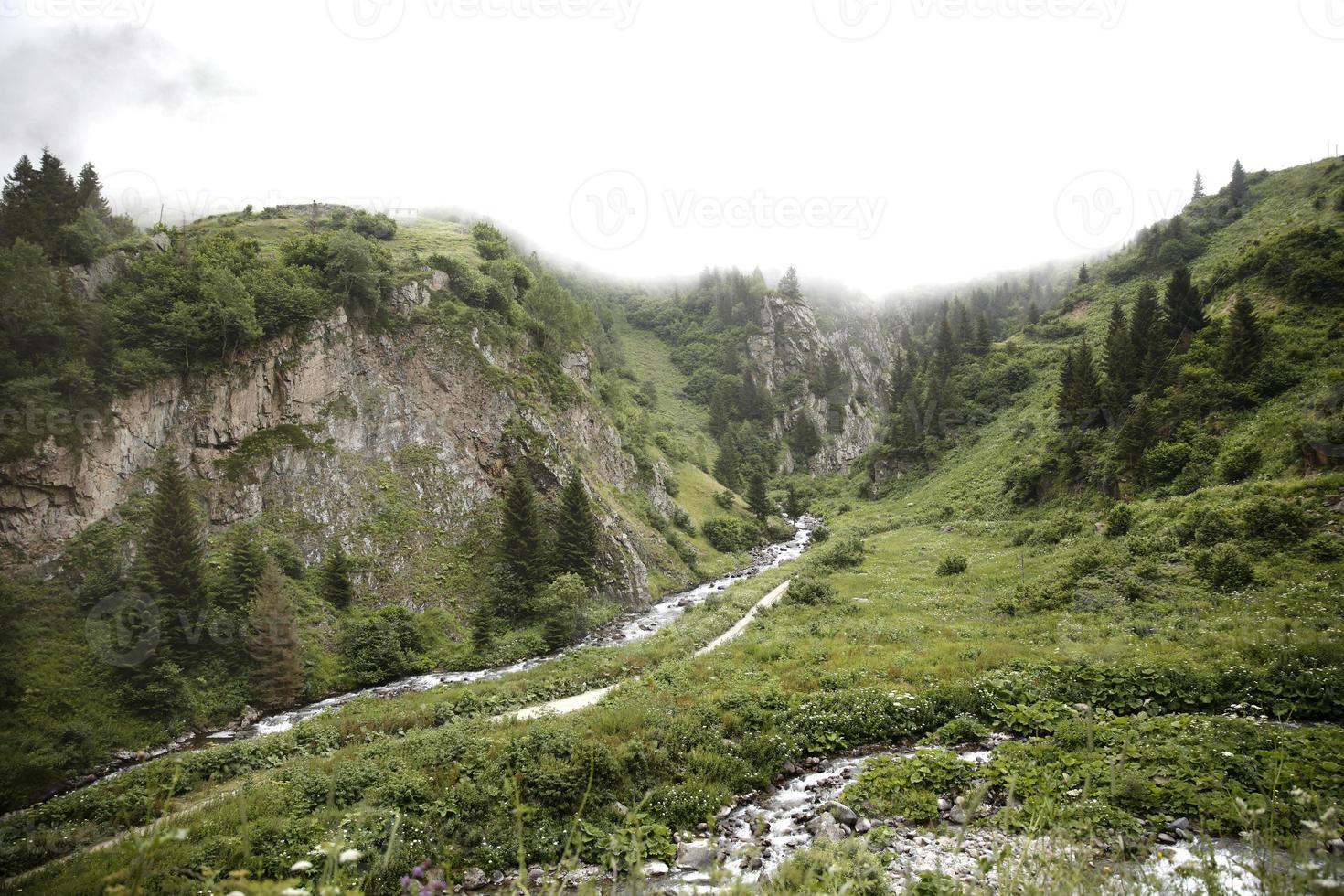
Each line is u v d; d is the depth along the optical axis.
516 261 94.00
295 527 50.09
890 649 30.03
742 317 195.62
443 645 48.62
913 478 101.31
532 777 17.72
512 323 78.19
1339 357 44.81
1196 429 48.38
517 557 55.78
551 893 8.25
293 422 53.81
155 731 33.72
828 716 21.80
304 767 21.92
